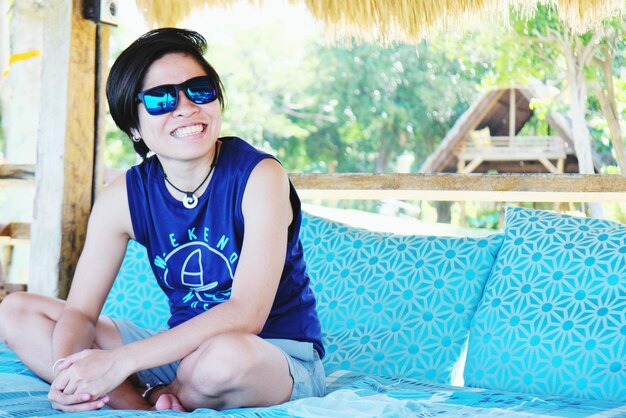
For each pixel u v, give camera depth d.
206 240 2.28
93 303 2.43
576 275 2.69
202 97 2.20
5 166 3.45
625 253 2.68
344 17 3.77
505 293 2.77
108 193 2.41
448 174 3.34
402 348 2.85
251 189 2.22
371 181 3.42
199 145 2.19
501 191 3.28
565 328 2.59
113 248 2.44
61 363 2.17
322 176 3.47
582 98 11.38
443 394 2.34
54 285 3.30
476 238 3.02
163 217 2.31
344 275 3.07
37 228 3.33
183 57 2.22
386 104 21.45
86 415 1.92
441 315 2.87
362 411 1.96
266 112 21.14
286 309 2.31
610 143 12.96
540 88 14.90
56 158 3.31
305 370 2.24
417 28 3.74
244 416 1.91
